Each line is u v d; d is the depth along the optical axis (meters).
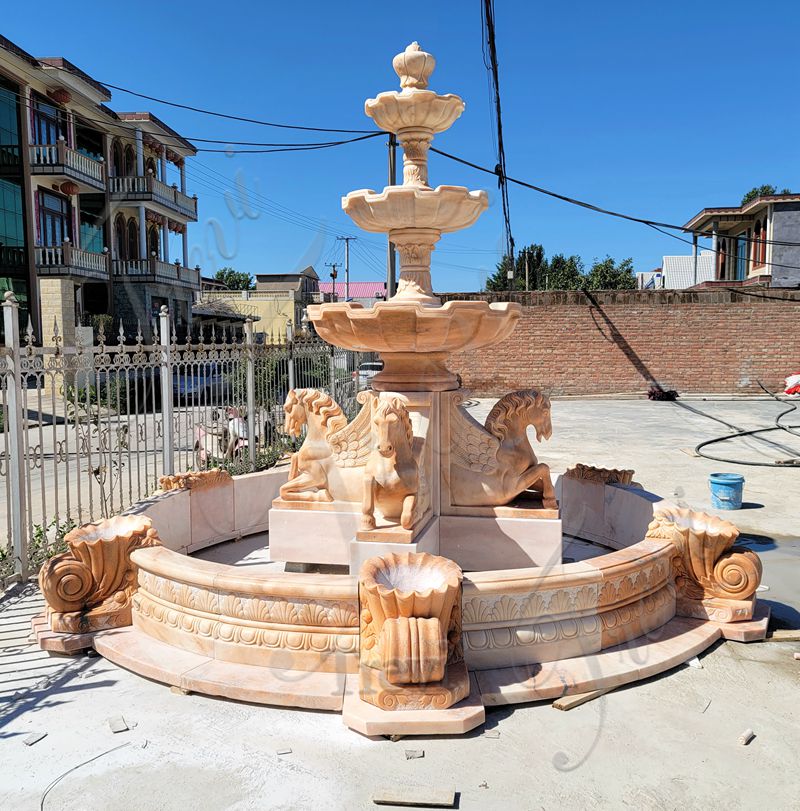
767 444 11.95
